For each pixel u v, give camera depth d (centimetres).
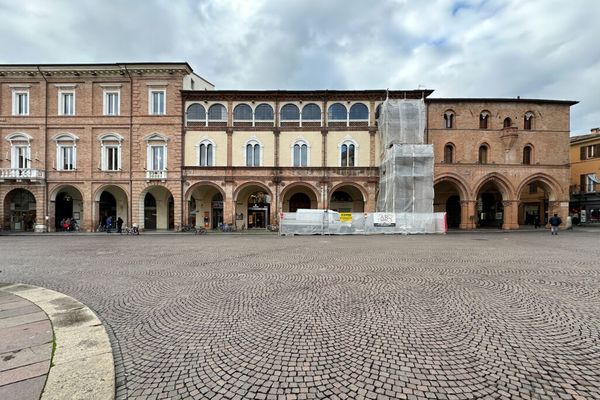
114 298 743
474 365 421
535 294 755
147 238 2389
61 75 3073
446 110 3139
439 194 3625
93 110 3089
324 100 3120
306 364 428
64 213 3306
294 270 1066
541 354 452
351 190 3412
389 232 2611
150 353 465
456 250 1561
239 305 686
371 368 415
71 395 344
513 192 3114
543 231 2908
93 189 3084
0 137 3072
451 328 547
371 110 3125
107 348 461
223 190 3084
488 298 723
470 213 3112
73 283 892
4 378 375
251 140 3128
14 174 2989
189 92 3081
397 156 2633
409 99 3017
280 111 3147
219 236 2547
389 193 2762
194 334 533
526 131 3153
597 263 1172
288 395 360
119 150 3095
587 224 3666
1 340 487
